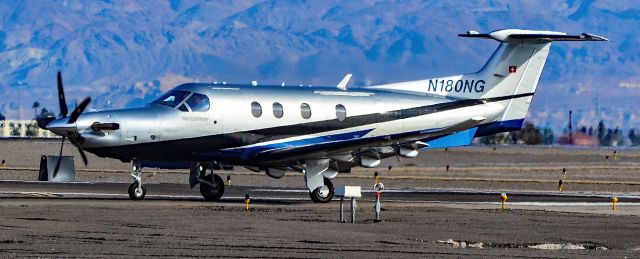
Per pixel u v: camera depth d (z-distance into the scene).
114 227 86.31
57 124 107.44
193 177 115.94
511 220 98.81
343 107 119.12
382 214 102.69
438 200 124.50
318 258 72.31
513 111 127.06
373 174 190.88
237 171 186.62
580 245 82.44
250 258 71.56
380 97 121.69
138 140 109.94
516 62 126.75
